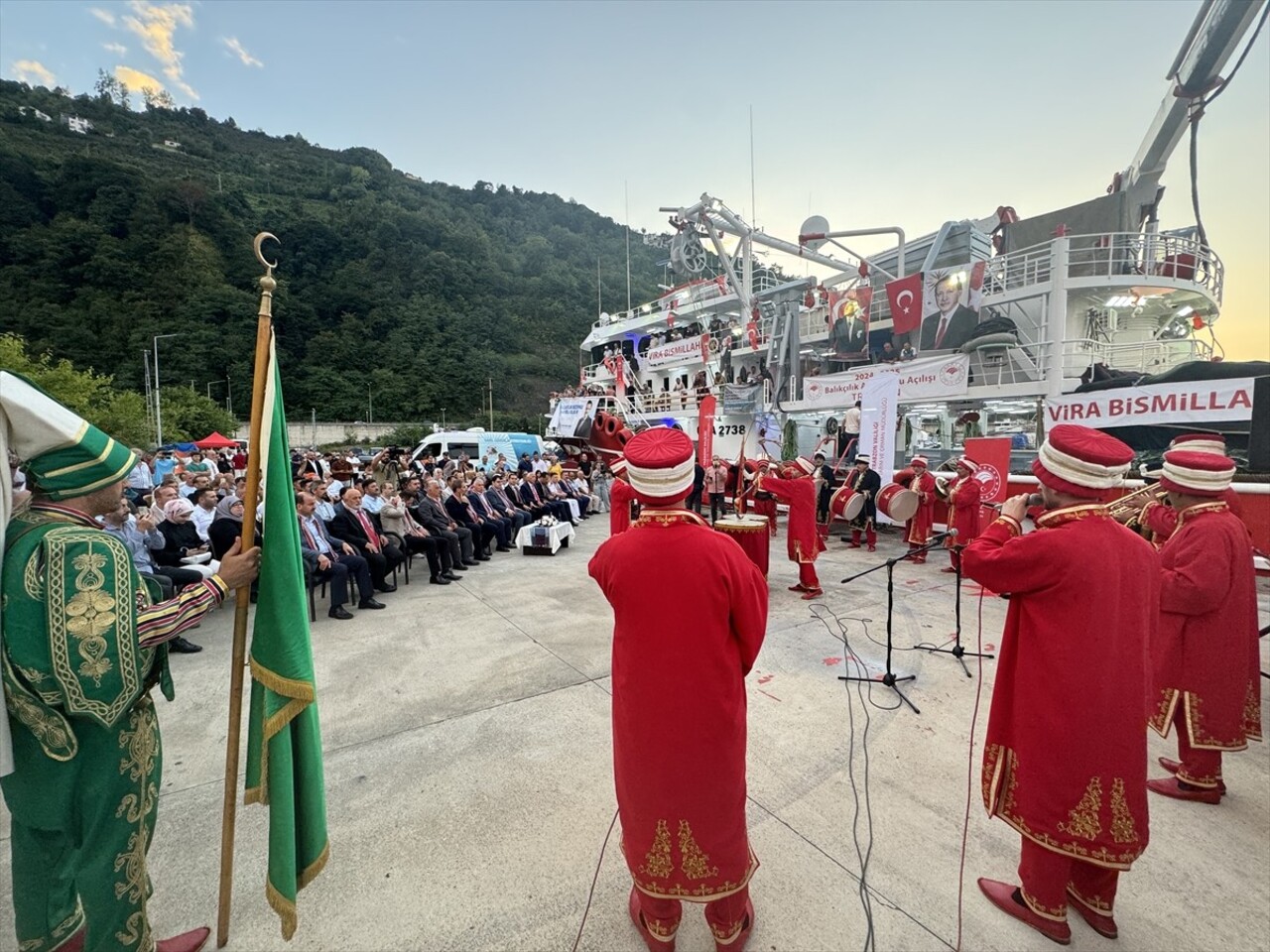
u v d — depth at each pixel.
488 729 3.36
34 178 66.06
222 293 64.00
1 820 2.54
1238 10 8.02
